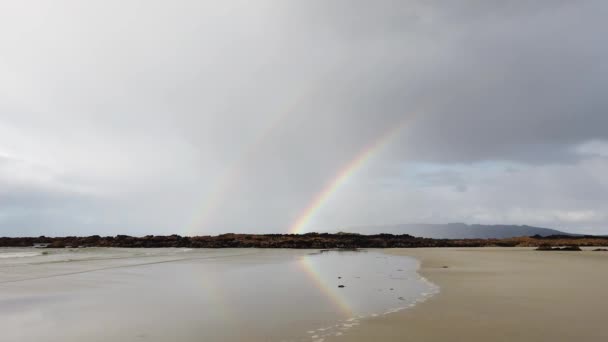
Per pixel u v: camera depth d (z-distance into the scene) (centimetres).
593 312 1055
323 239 7775
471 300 1257
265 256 4116
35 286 1739
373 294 1456
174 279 2005
